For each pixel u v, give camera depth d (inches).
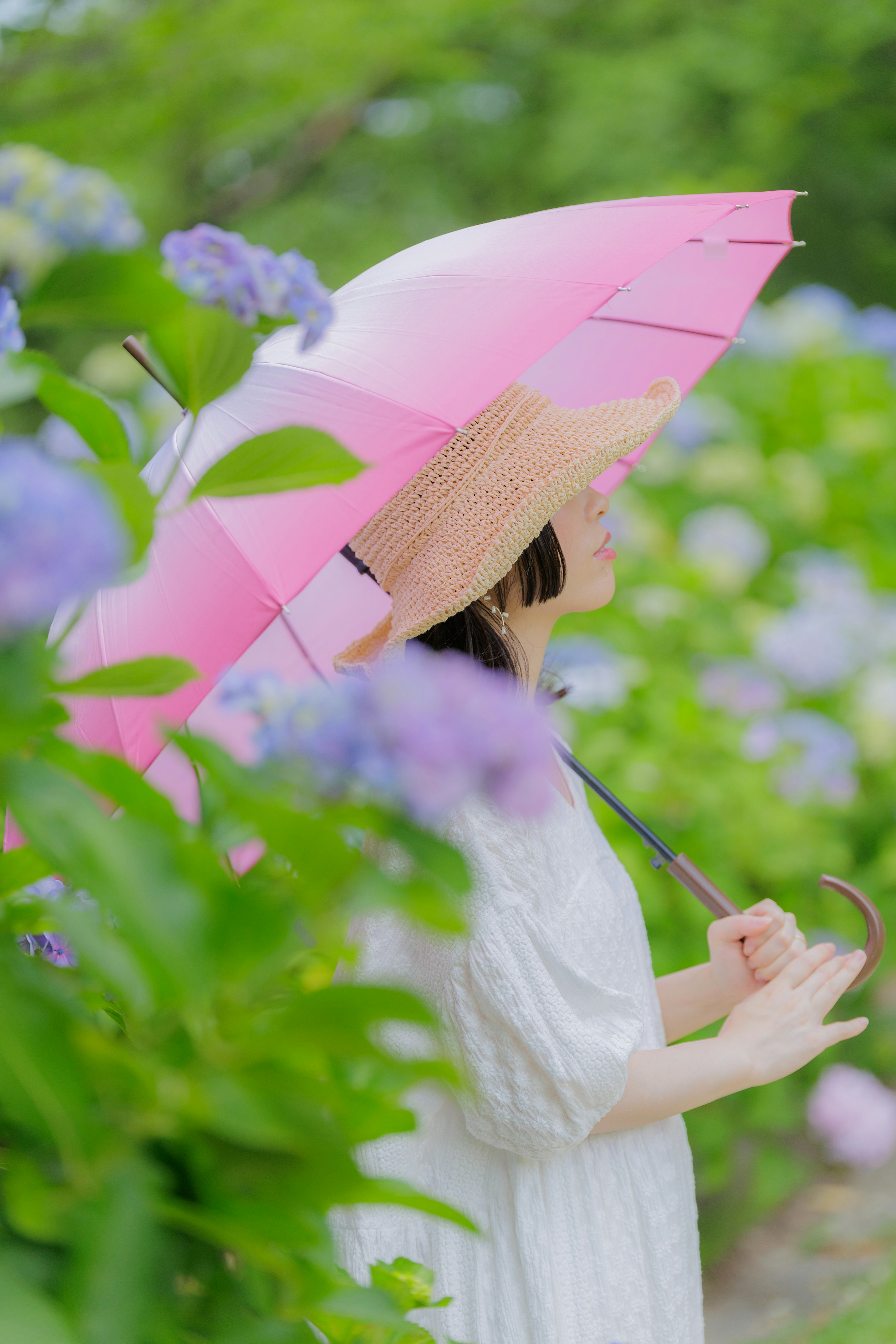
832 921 130.3
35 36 209.6
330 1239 29.0
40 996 24.6
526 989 49.6
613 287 57.0
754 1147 121.0
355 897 24.8
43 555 19.6
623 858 117.0
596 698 125.6
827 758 127.3
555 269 58.2
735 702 137.1
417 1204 28.2
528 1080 50.1
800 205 386.6
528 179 377.4
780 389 201.0
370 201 358.9
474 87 344.5
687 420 175.6
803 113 353.4
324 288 31.0
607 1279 54.5
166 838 24.7
